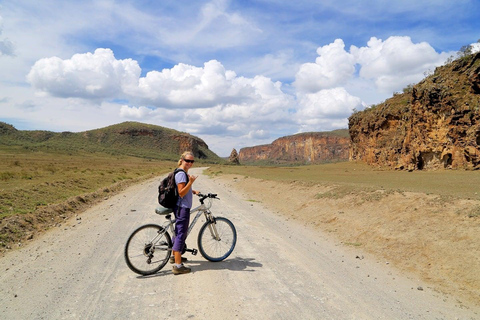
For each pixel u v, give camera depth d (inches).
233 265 222.8
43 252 244.8
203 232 229.1
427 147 1546.5
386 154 2080.5
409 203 355.9
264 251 262.1
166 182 207.9
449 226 266.7
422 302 169.2
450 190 436.1
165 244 210.5
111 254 241.6
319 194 538.3
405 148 1756.9
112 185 868.0
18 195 453.1
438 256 229.1
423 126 1577.3
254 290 176.2
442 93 1461.6
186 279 192.7
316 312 150.0
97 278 190.4
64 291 169.6
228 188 966.4
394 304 164.7
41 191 530.3
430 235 263.4
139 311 147.2
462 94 1398.9
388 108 2196.1
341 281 196.5
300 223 408.2
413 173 1339.8
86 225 353.1
